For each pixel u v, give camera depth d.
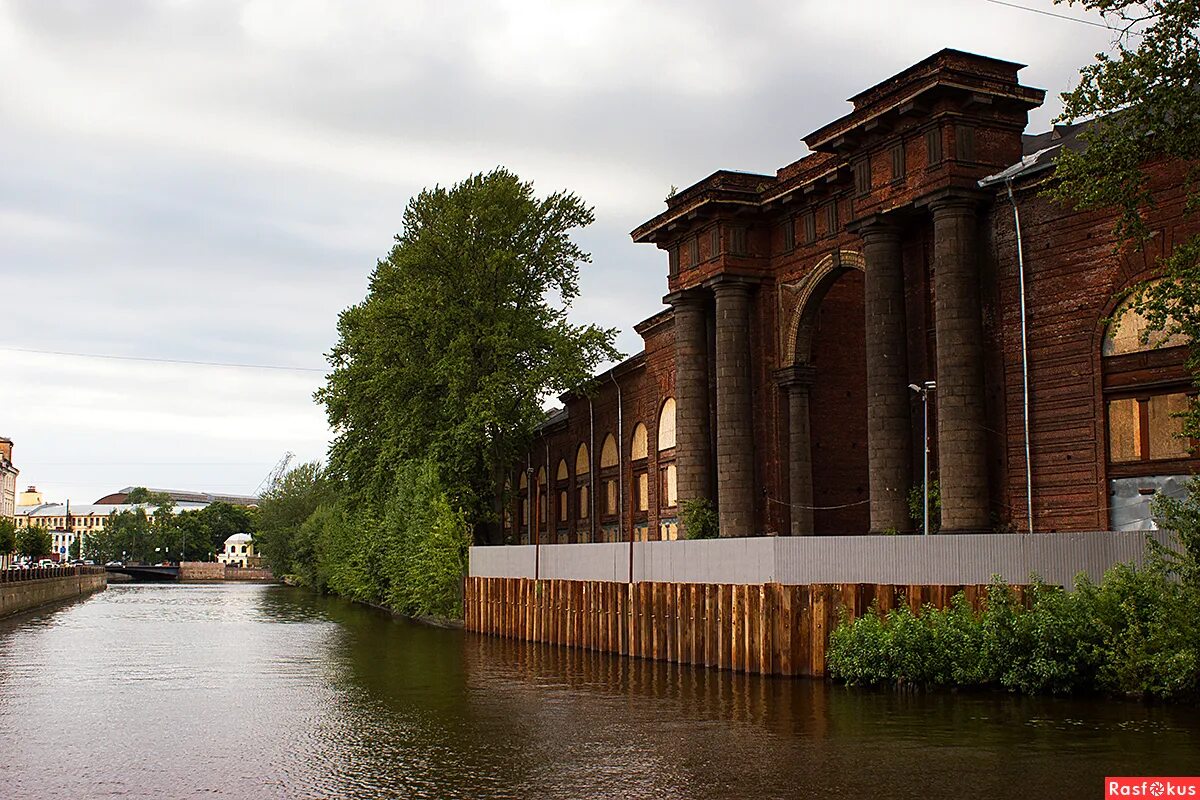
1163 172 29.59
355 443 63.62
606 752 19.58
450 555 53.06
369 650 41.34
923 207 34.41
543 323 59.19
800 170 43.34
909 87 33.91
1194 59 22.84
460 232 57.94
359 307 65.25
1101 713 22.14
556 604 39.84
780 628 27.78
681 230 46.66
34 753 20.41
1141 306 23.59
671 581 32.84
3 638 49.72
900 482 35.53
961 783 16.70
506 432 57.31
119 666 36.31
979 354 33.31
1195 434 22.95
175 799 16.58
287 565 134.62
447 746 20.53
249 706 26.30
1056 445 31.75
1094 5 23.64
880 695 24.94
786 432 43.78
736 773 17.69
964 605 25.86
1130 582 24.36
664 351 55.31
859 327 44.78
